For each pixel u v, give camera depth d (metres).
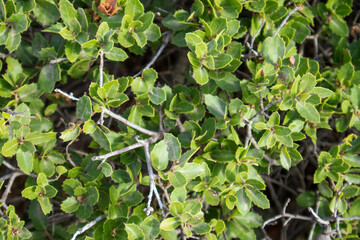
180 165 0.81
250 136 0.84
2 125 0.82
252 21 0.88
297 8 0.89
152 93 0.84
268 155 0.88
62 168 0.85
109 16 0.85
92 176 0.85
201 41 0.83
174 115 0.86
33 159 0.85
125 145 0.85
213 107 0.85
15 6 0.83
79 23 0.83
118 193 0.84
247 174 0.83
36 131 0.84
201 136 0.84
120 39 0.84
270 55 0.85
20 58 0.88
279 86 0.83
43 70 0.85
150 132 0.85
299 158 0.86
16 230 0.83
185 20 0.86
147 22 0.84
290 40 0.89
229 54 0.85
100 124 0.83
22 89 0.86
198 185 0.84
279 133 0.83
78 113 0.82
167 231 0.85
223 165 0.85
